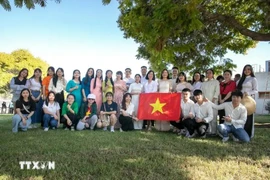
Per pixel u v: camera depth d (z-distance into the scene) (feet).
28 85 25.44
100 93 26.84
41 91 26.55
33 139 18.26
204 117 20.99
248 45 35.14
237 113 19.25
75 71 26.40
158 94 24.35
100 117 24.73
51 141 17.53
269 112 77.66
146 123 26.68
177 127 23.38
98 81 26.94
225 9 29.63
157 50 19.65
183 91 22.82
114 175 10.82
